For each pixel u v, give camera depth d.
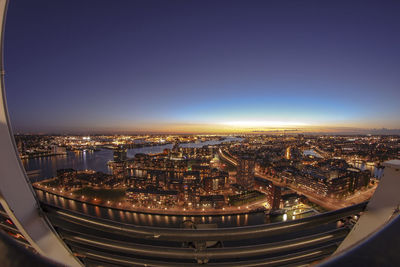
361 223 4.52
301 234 30.55
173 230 3.90
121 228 4.02
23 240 4.58
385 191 4.40
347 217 4.79
